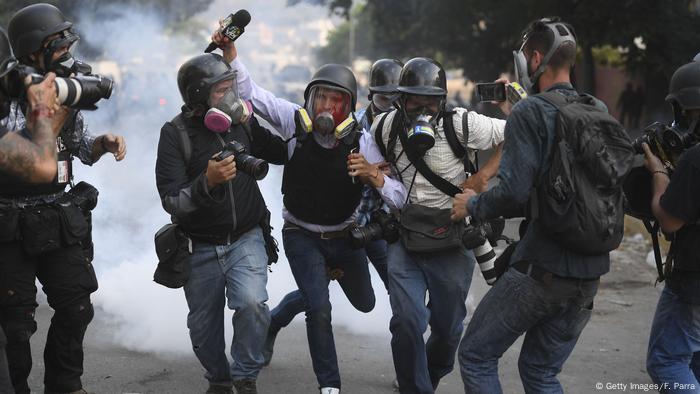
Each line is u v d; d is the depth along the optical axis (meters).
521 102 3.38
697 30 20.22
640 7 20.23
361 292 4.68
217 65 4.02
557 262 3.37
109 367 4.86
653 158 3.75
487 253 4.22
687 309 3.67
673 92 3.69
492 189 3.45
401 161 4.16
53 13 3.79
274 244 4.39
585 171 3.30
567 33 3.53
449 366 4.30
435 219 4.04
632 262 7.85
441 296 4.11
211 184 3.86
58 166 3.84
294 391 4.64
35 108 3.03
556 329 3.54
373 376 4.90
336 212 4.33
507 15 23.14
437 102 4.05
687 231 3.60
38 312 5.81
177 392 4.53
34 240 3.73
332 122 4.15
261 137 4.34
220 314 4.21
